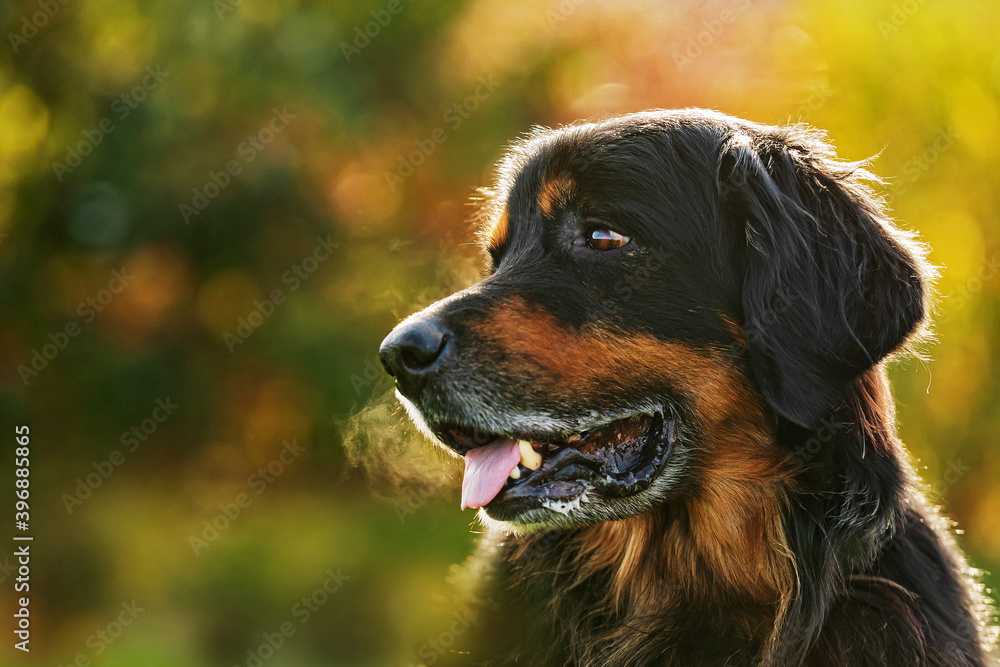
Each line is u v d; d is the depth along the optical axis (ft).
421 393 10.18
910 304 10.45
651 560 11.21
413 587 24.21
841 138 32.14
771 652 10.23
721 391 10.48
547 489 10.27
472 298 10.34
